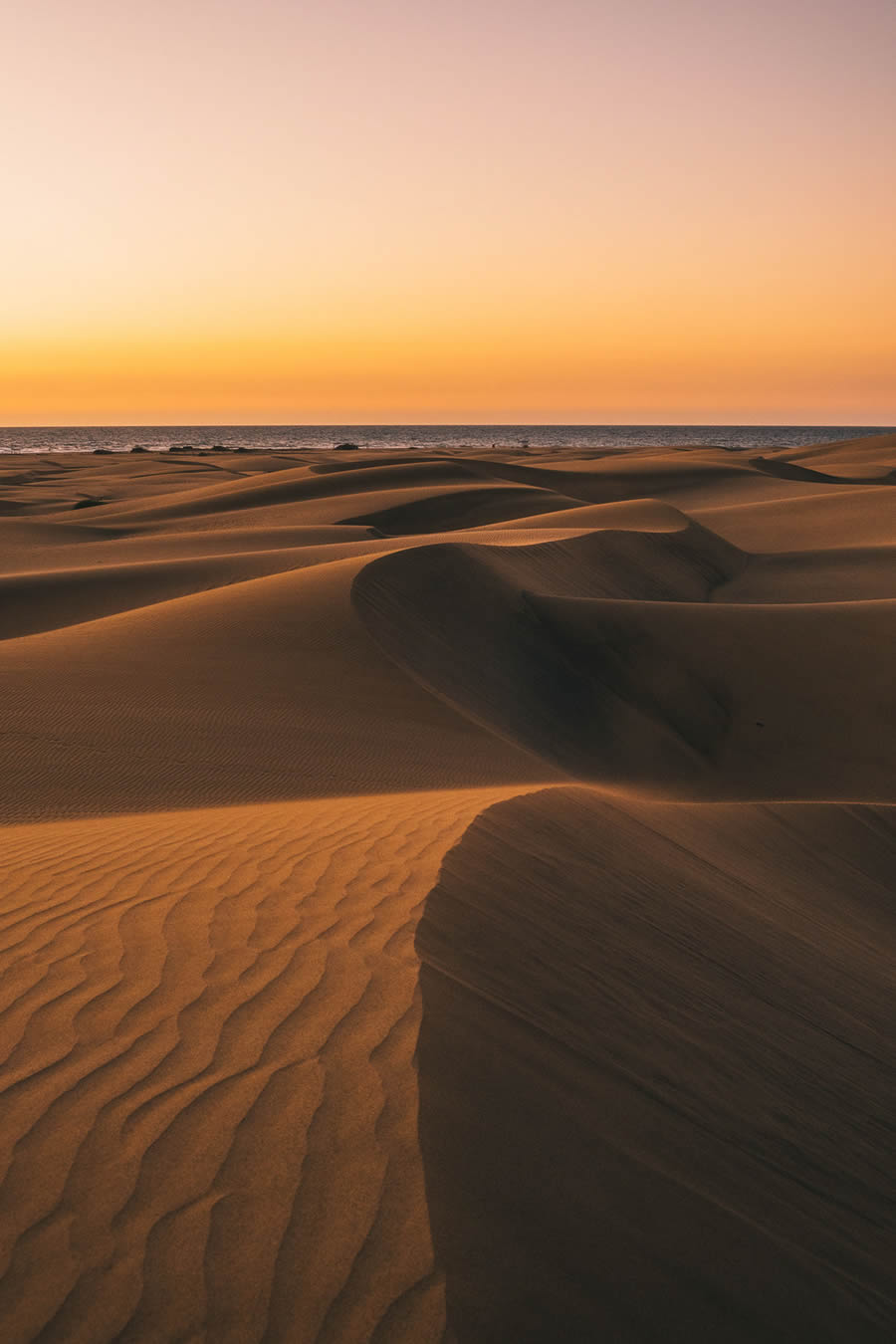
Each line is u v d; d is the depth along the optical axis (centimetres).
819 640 2583
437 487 6825
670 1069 521
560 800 996
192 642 2064
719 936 801
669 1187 408
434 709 1845
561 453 14950
